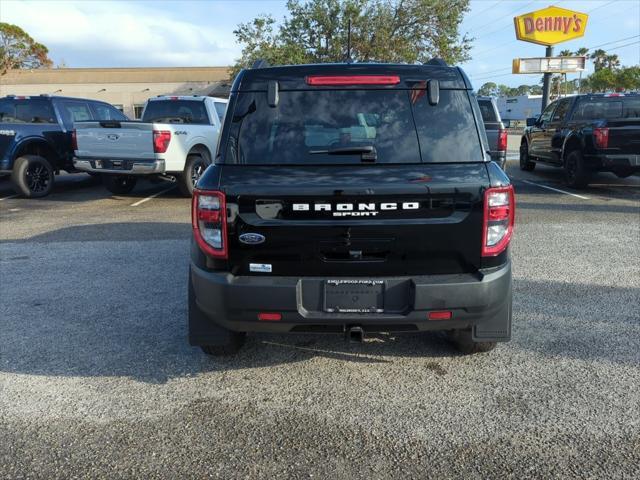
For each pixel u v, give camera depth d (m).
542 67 24.08
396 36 28.20
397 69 3.32
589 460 2.76
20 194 11.30
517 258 6.53
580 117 12.60
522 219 8.83
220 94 40.03
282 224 3.08
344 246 3.10
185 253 6.91
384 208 3.05
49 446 2.93
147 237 7.79
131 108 40.62
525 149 16.02
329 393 3.47
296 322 3.15
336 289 3.13
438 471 2.69
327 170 3.12
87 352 4.07
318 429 3.07
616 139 11.03
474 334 3.52
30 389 3.53
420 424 3.11
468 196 3.08
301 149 3.21
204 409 3.29
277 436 3.00
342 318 3.12
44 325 4.59
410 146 3.19
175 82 40.19
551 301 5.05
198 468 2.73
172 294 5.36
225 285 3.12
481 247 3.14
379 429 3.06
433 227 3.08
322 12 27.97
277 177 3.10
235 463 2.77
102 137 10.35
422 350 4.07
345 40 28.14
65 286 5.62
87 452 2.87
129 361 3.93
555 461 2.76
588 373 3.67
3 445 2.94
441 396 3.41
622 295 5.20
